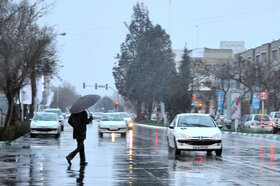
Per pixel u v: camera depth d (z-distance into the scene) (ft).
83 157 78.84
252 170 69.97
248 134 202.18
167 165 76.43
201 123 102.32
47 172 66.49
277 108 276.21
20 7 138.72
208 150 95.25
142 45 421.18
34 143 132.05
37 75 184.44
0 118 229.66
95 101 79.00
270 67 281.95
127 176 62.64
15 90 139.64
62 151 103.60
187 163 79.87
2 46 134.41
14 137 147.02
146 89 413.80
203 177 61.87
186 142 94.89
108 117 182.19
